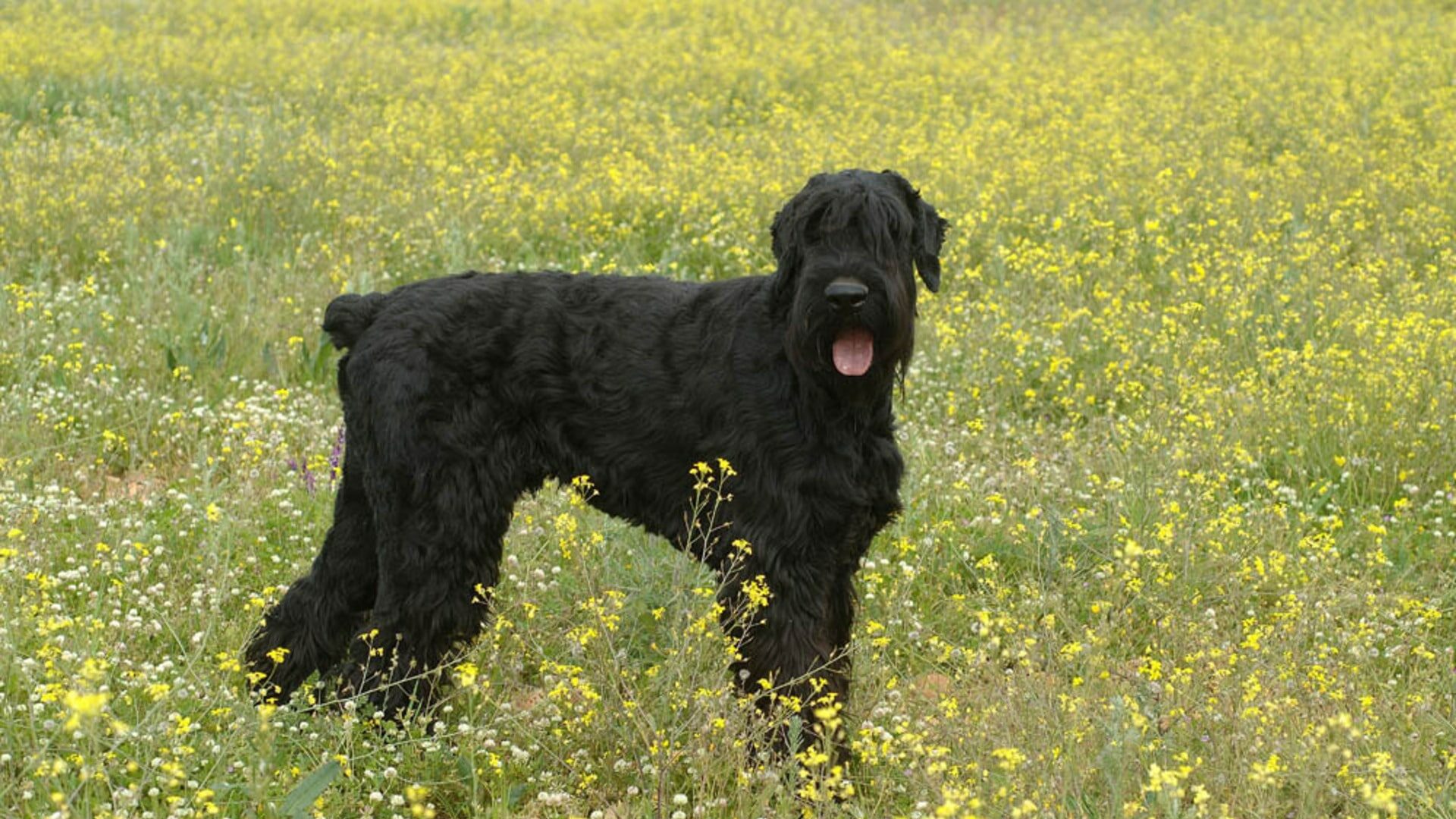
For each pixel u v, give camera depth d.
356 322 5.66
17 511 6.77
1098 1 26.28
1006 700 5.02
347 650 5.94
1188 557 6.67
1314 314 9.95
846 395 5.15
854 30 23.38
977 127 14.74
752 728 5.05
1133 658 6.18
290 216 12.03
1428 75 17.33
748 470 5.30
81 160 12.48
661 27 23.95
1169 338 9.54
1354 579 6.78
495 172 13.88
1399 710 5.45
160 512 7.30
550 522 6.80
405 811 5.09
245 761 5.09
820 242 5.18
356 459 5.72
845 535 5.34
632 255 11.41
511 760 5.30
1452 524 7.56
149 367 9.02
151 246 10.88
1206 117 15.62
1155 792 4.58
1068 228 11.85
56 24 20.97
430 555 5.49
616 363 5.55
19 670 5.28
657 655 6.13
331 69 18.58
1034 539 7.24
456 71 18.58
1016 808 4.02
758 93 17.98
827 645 5.46
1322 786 4.60
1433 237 11.59
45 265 10.37
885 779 5.03
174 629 6.09
